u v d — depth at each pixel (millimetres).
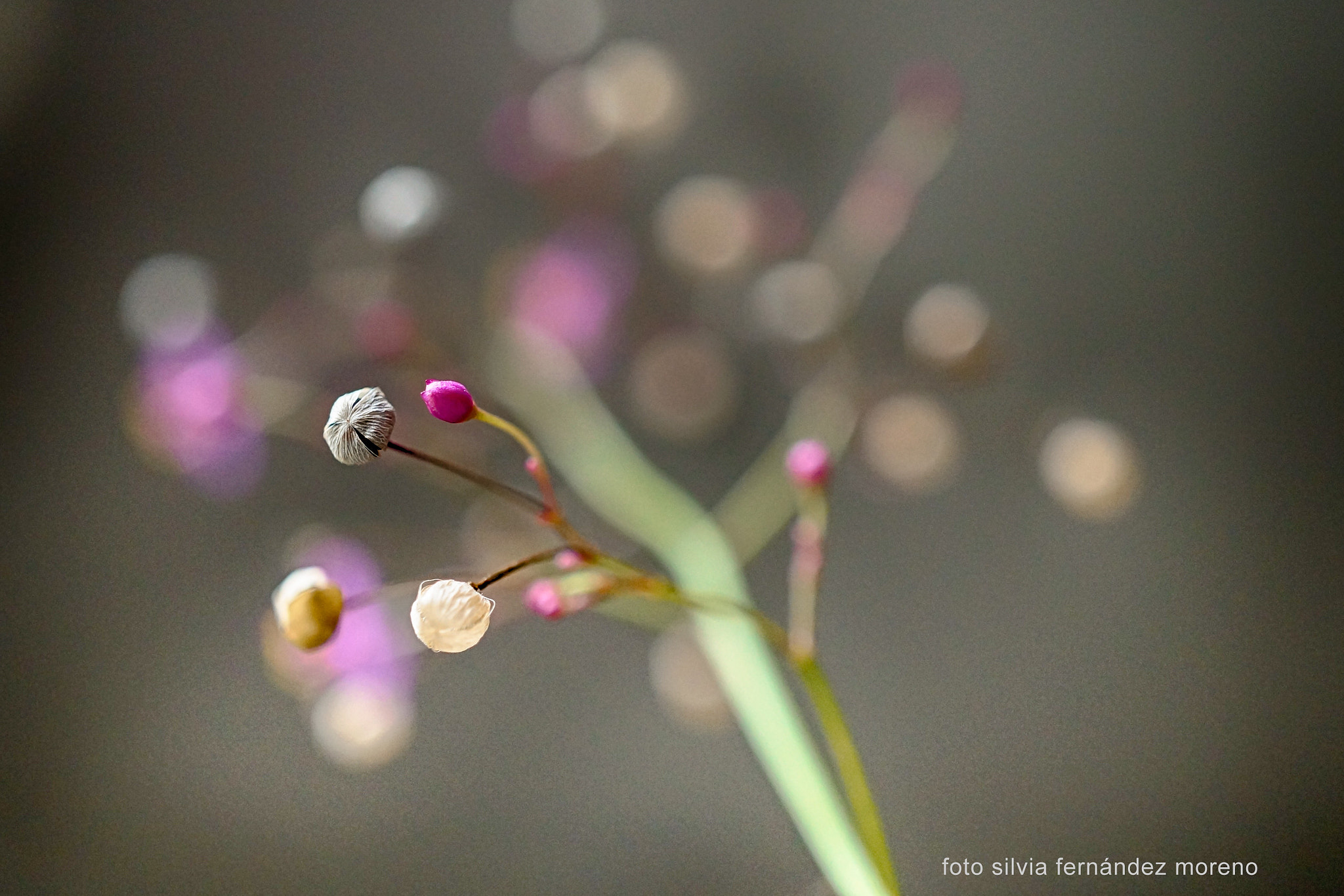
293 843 336
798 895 319
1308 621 335
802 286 315
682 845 335
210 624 357
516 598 310
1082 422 322
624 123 315
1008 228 359
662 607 291
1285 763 326
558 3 352
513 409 319
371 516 361
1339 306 345
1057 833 323
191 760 346
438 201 295
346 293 304
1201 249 352
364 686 291
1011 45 357
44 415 364
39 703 348
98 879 330
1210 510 346
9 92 360
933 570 356
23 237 366
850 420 324
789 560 361
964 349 300
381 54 369
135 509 364
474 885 333
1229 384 349
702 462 370
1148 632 342
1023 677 344
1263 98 348
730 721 318
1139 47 353
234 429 296
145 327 296
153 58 368
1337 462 341
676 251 327
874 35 360
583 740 349
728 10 364
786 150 364
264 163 369
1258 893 309
